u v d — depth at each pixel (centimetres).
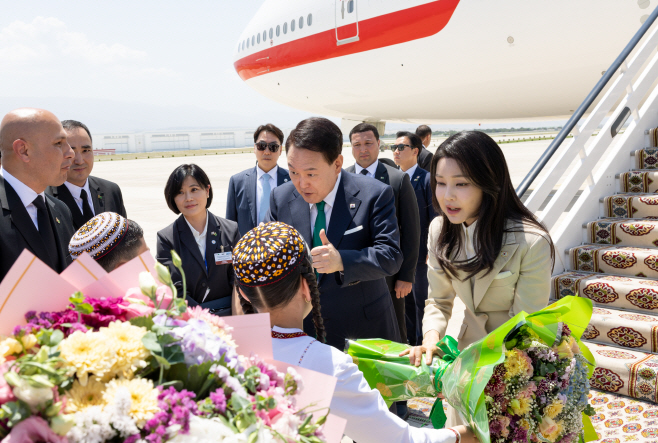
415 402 314
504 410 138
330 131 204
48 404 66
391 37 941
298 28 1172
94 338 72
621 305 329
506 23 790
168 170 3169
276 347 121
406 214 335
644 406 266
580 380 145
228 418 76
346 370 117
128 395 67
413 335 433
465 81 929
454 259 185
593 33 729
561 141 397
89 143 344
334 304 223
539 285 174
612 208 412
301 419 90
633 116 459
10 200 222
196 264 282
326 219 230
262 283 119
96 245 145
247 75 1514
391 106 1180
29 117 225
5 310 78
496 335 130
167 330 80
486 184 164
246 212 411
